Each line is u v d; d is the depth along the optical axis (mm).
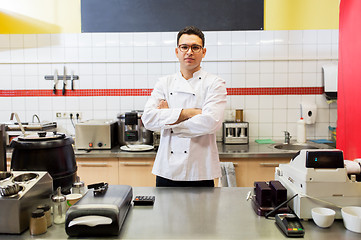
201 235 1128
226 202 1464
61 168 1424
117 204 1166
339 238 1103
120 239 1104
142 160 2887
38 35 3441
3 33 3467
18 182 1230
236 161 2832
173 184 1961
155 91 2102
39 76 3477
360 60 1643
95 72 3455
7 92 3504
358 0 1654
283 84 3414
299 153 1327
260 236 1121
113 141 3156
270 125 3449
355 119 1713
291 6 3361
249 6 3359
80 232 1110
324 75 3305
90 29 3422
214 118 1823
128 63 3434
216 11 3363
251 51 3389
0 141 1349
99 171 2910
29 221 1175
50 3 3432
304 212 1242
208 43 3379
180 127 1850
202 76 1990
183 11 3375
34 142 1372
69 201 1302
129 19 3402
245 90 3420
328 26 3371
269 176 2830
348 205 1245
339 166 1235
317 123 3443
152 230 1168
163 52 3406
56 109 3500
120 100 3469
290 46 3381
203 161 1934
